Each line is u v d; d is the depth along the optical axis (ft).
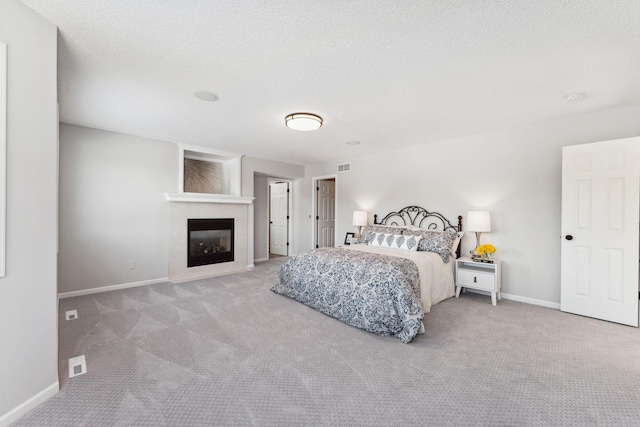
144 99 9.39
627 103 9.52
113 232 13.32
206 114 10.80
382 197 17.31
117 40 6.19
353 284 9.73
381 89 8.56
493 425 5.00
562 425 5.00
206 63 7.14
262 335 8.61
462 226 13.84
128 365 6.88
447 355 7.46
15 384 5.08
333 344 8.06
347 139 14.34
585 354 7.51
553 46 6.31
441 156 14.64
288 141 14.79
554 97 9.05
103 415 5.20
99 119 11.47
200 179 17.33
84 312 10.40
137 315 10.14
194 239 16.11
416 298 9.11
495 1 4.94
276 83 8.21
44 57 5.48
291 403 5.57
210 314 10.29
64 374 6.46
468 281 12.39
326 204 22.97
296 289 11.89
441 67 7.27
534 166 11.78
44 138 5.52
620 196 9.51
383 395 5.81
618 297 9.57
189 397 5.72
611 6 5.02
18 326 5.12
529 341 8.27
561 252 10.73
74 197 12.28
